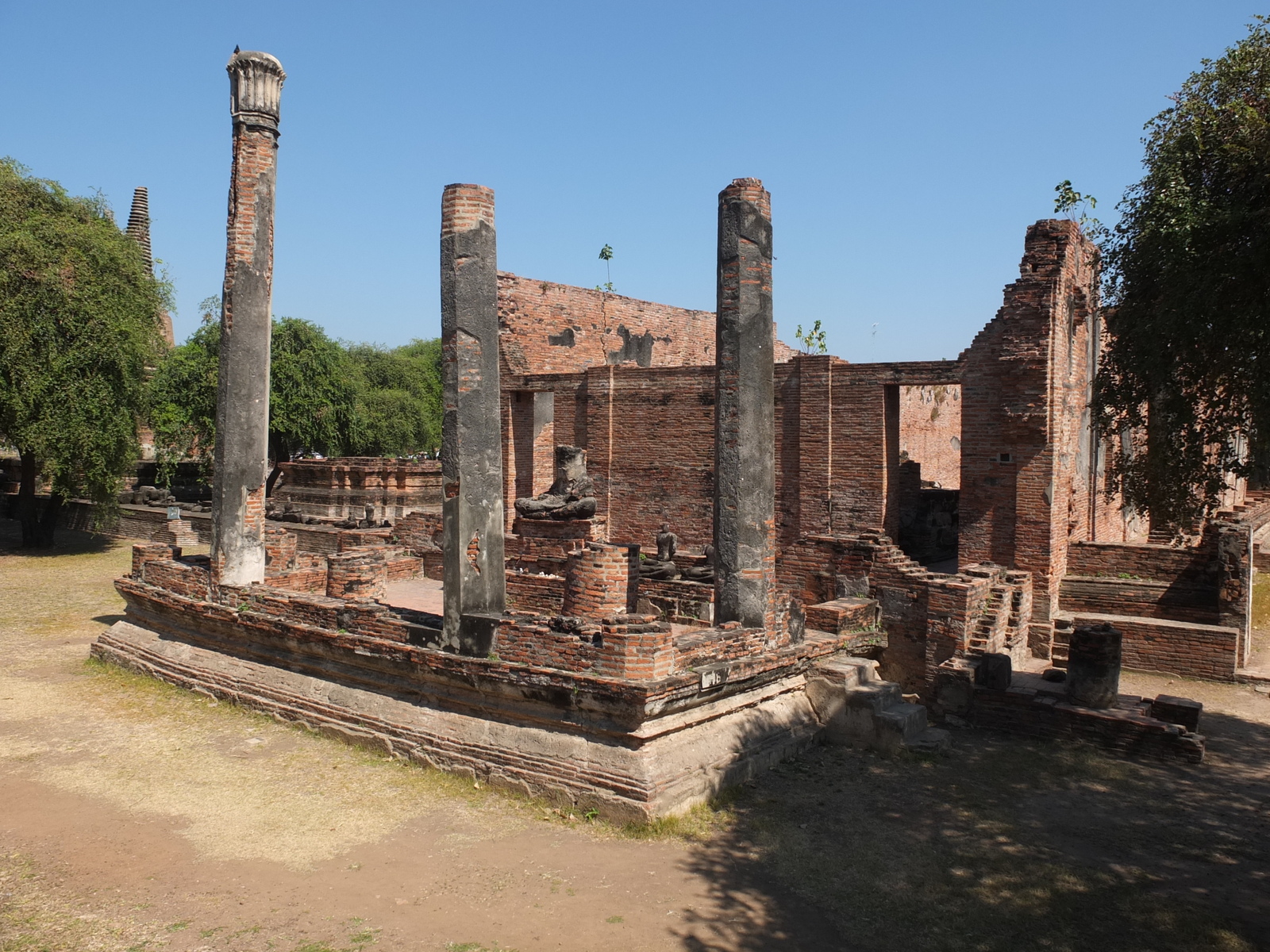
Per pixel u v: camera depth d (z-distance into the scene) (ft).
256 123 47.78
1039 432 60.95
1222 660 53.83
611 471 88.33
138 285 97.19
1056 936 24.91
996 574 52.49
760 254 38.96
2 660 53.88
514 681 34.40
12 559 94.58
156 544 53.78
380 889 27.12
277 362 151.33
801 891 27.32
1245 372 41.11
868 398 73.92
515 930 24.84
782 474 79.61
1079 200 61.93
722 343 39.22
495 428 37.76
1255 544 90.12
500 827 31.55
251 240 47.83
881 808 33.58
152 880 27.53
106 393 90.07
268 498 127.44
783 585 53.78
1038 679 45.44
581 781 32.65
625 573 41.01
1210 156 44.27
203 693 46.73
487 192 37.37
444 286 37.17
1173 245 43.27
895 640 48.96
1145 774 37.52
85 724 42.34
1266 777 37.45
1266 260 38.91
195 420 145.69
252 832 30.99
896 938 24.79
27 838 30.40
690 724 34.40
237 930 24.63
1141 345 45.62
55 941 23.89
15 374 85.76
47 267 87.66
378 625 39.65
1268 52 45.01
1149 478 48.08
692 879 27.89
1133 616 60.70
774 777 36.29
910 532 80.02
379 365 221.46
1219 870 29.01
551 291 97.96
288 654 44.16
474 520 36.96
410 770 36.91
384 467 116.06
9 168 93.04
